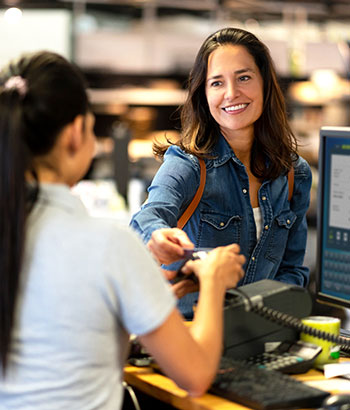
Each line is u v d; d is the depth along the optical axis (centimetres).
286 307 214
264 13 930
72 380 161
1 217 158
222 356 203
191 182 262
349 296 226
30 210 165
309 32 1002
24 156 159
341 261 228
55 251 161
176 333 166
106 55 884
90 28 890
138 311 162
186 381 169
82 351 161
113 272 160
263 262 273
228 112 263
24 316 161
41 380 161
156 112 913
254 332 209
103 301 161
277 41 892
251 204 272
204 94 273
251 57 265
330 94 935
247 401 178
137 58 890
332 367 212
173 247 206
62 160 168
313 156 816
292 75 909
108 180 785
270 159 272
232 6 862
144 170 759
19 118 159
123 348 173
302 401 178
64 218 165
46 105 162
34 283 161
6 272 159
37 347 161
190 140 269
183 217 267
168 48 893
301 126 933
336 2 860
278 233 275
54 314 160
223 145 271
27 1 762
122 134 648
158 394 195
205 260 191
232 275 190
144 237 230
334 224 229
